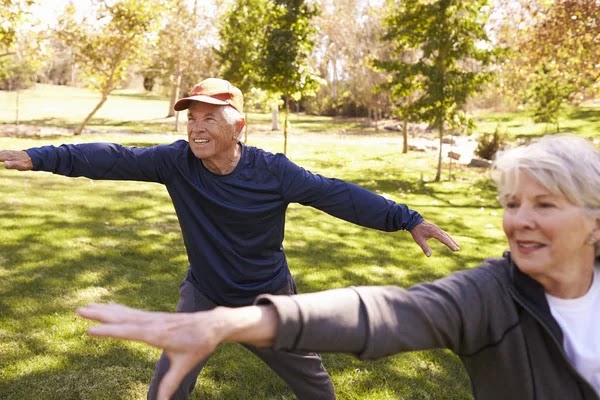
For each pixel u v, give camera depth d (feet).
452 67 48.39
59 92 179.01
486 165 60.03
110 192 34.40
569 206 4.14
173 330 3.23
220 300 8.79
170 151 8.63
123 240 22.85
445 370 12.99
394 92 50.55
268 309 3.52
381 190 42.98
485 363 4.34
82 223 25.36
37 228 23.76
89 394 11.19
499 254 25.05
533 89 77.30
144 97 190.90
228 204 8.41
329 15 120.88
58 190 33.78
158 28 67.77
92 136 75.00
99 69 70.08
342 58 143.33
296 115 154.81
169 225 26.43
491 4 46.14
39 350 12.91
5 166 8.10
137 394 11.34
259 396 11.63
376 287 4.00
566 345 4.28
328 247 24.20
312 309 3.57
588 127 96.94
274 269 8.95
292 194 8.58
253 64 56.59
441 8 46.14
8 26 47.85
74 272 18.54
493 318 4.21
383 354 3.78
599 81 43.65
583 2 40.01
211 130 8.18
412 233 8.80
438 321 3.96
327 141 85.66
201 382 11.96
